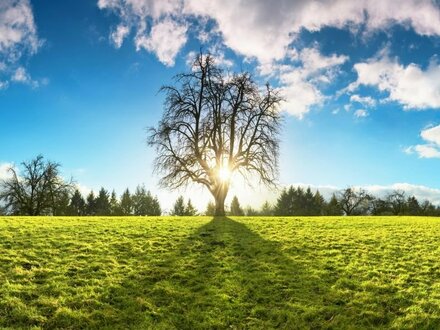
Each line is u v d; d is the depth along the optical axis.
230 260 22.94
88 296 17.59
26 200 82.00
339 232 30.80
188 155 46.97
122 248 24.45
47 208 85.12
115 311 16.67
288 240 27.42
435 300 17.77
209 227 31.97
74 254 22.78
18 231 27.62
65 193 85.19
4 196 81.12
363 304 17.62
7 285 17.94
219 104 47.72
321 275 20.77
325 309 17.22
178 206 143.25
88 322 15.76
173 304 17.45
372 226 34.56
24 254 22.22
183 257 23.12
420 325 15.95
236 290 18.91
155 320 16.25
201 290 18.88
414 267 22.06
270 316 16.80
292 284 19.56
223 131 47.56
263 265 22.02
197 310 17.03
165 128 46.69
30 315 15.76
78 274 19.88
